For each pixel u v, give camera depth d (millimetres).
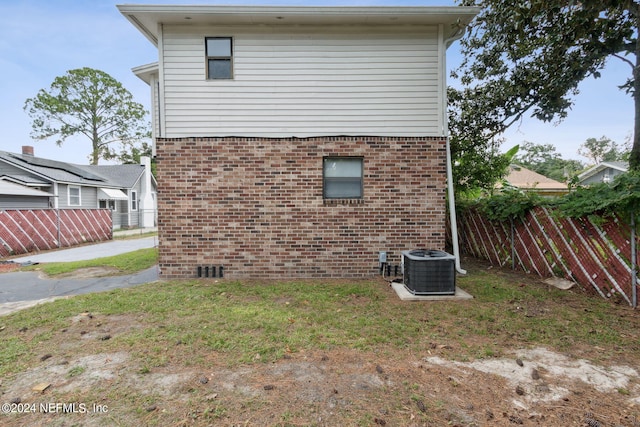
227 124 6555
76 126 34094
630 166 6949
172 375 2873
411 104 6652
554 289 5445
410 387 2674
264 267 6598
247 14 6148
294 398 2523
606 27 7301
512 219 6805
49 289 6090
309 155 6598
